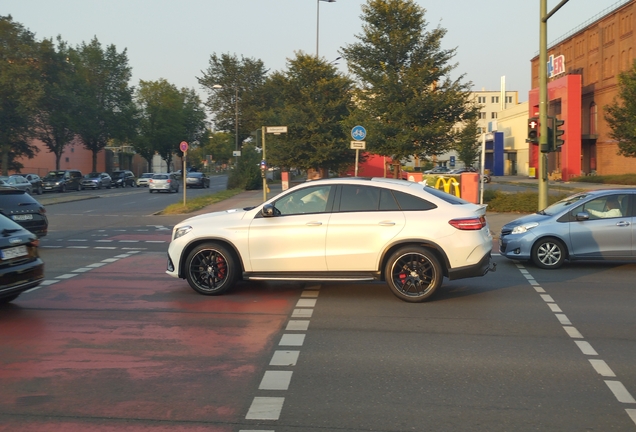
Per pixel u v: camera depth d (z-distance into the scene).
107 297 9.11
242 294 9.28
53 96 57.47
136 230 19.91
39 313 8.12
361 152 38.69
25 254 8.31
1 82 48.78
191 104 89.88
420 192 8.80
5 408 4.93
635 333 7.15
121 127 70.25
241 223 8.97
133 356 6.28
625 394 5.20
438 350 6.46
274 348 6.54
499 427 4.54
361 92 28.52
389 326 7.44
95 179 58.84
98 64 69.44
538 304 8.65
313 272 8.75
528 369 5.85
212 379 5.59
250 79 77.88
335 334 7.09
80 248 15.13
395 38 27.23
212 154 118.25
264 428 4.53
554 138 17.61
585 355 6.29
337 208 8.80
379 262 8.61
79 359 6.18
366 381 5.52
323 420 4.67
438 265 8.55
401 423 4.61
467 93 27.88
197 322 7.64
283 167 41.03
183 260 9.22
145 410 4.88
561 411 4.84
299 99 39.69
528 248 11.73
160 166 106.88
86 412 4.84
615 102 41.22
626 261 11.59
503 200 22.94
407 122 27.53
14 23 52.06
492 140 82.75
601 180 48.31
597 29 56.91
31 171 67.94
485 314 8.04
